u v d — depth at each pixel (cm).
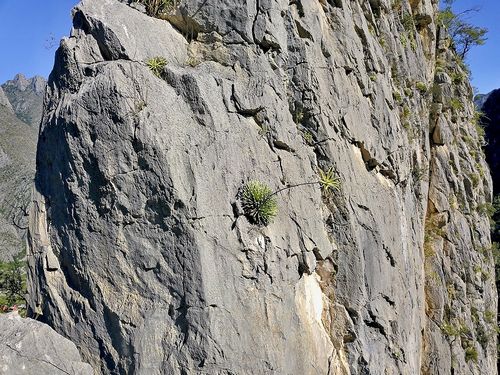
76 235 992
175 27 1218
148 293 951
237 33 1184
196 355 905
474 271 2603
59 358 909
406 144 1844
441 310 2245
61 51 1073
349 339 1238
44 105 1095
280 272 1056
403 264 1591
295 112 1255
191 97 1033
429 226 2452
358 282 1247
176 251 946
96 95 981
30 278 1030
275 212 1054
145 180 959
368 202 1388
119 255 968
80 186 992
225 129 1052
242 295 980
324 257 1202
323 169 1268
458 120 2917
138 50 1062
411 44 2161
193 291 927
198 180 970
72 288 997
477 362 2470
